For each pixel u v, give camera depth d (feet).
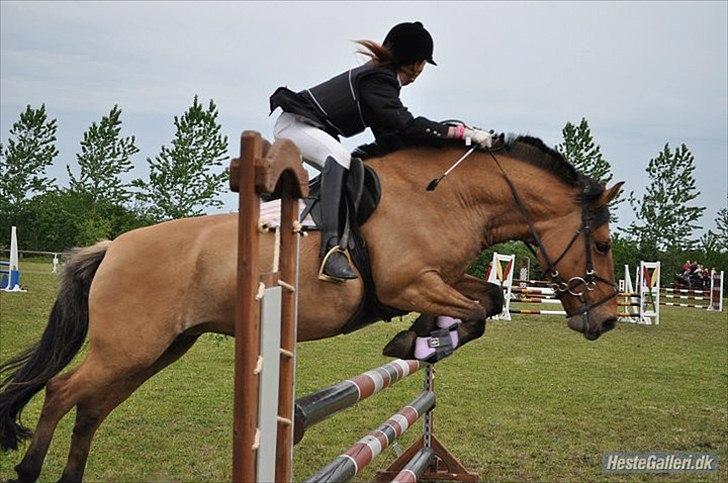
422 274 11.90
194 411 20.49
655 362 33.88
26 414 19.83
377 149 12.64
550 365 31.60
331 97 12.21
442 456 15.66
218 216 12.34
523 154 13.08
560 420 21.02
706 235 137.08
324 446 17.74
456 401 23.13
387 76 12.26
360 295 11.94
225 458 16.25
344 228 11.68
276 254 8.99
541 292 50.29
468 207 12.64
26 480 11.46
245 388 7.52
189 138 133.49
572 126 126.41
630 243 126.62
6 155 144.97
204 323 12.03
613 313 13.42
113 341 11.72
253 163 7.63
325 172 11.78
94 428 12.37
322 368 28.43
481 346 37.37
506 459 17.02
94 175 146.61
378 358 31.32
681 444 18.72
